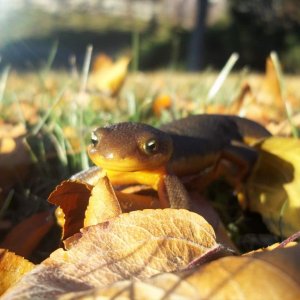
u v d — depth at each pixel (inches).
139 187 3.4
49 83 10.0
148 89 8.7
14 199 4.0
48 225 3.4
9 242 3.4
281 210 3.4
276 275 1.9
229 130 4.0
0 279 2.4
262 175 3.7
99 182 2.7
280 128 5.5
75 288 2.1
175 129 3.8
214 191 4.1
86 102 6.9
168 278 1.9
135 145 3.2
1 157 4.2
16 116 6.5
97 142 3.2
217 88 6.9
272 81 7.6
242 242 3.4
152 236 2.4
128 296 1.9
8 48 29.9
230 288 1.9
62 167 4.3
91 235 2.3
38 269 2.2
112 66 8.1
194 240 2.4
